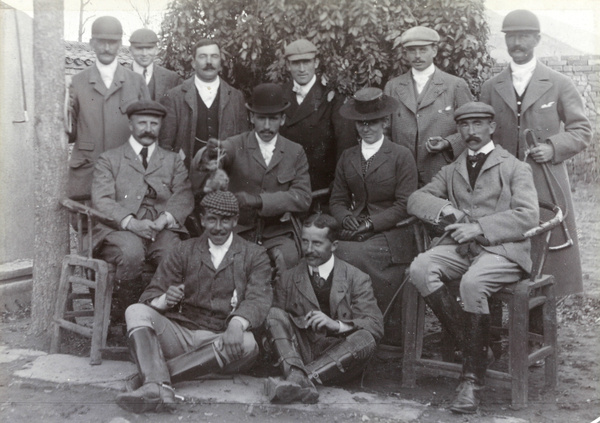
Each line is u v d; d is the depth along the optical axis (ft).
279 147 12.43
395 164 12.27
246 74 13.73
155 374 9.66
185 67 13.56
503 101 12.26
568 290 12.23
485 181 10.90
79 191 12.80
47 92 12.50
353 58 12.96
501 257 10.35
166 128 12.73
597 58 13.15
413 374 10.85
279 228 12.39
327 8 12.62
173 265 10.65
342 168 12.62
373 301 11.01
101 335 11.16
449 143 12.25
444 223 10.96
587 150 14.10
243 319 10.12
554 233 12.07
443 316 10.34
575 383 11.07
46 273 12.65
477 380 10.02
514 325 10.13
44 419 9.32
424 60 12.43
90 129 12.73
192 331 10.56
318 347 10.83
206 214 10.44
